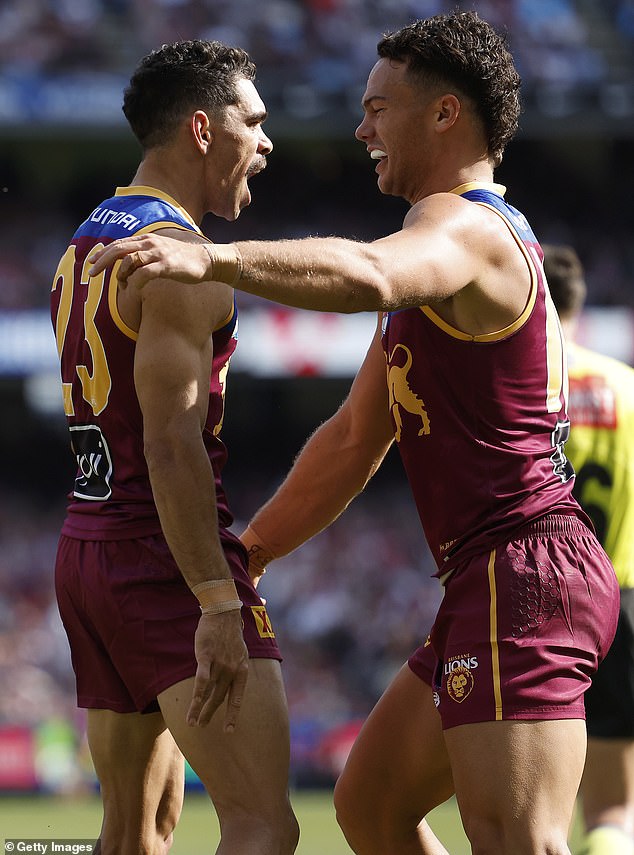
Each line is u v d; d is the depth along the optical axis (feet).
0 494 261.65
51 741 160.97
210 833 108.78
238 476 271.49
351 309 31.83
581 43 242.78
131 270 29.60
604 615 36.17
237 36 237.04
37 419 267.80
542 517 35.94
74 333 38.81
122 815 40.01
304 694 200.03
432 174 38.37
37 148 255.70
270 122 232.73
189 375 35.06
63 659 202.49
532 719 34.01
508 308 35.45
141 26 236.84
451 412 36.37
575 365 49.83
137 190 40.09
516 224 36.78
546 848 33.27
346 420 43.78
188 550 34.63
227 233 258.98
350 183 265.54
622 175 268.00
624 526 48.65
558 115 234.58
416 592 225.76
